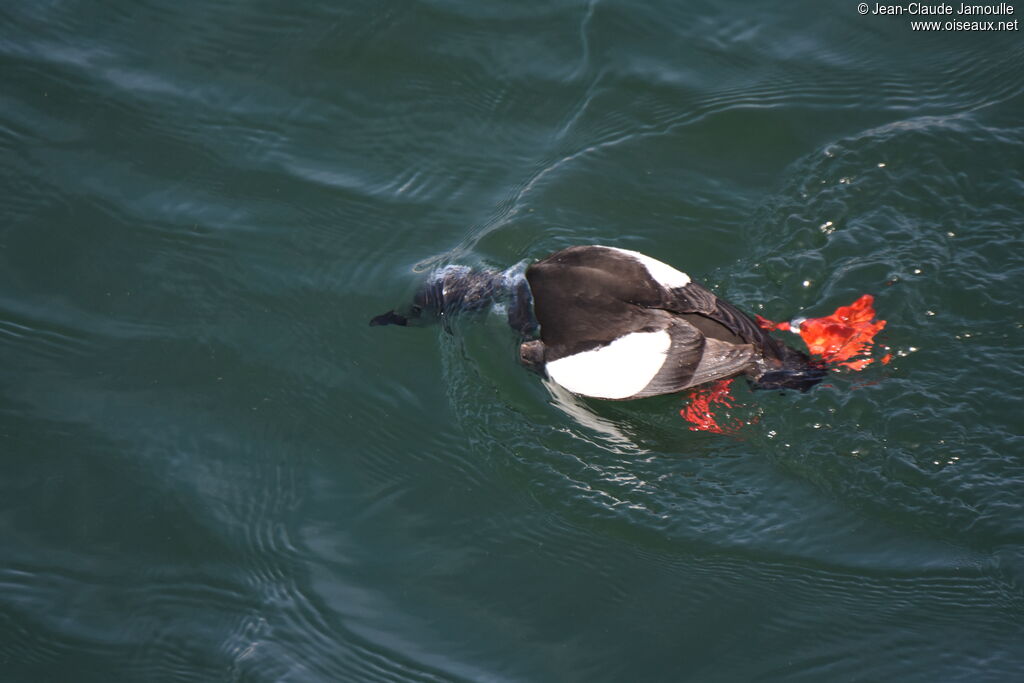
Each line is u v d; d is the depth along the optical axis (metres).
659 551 10.56
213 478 11.40
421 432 11.88
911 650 9.55
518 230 13.48
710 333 10.98
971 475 10.41
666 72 15.12
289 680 9.82
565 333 11.38
